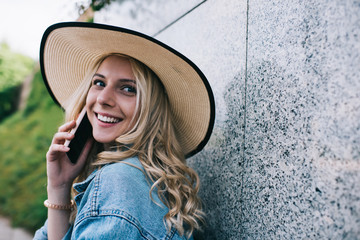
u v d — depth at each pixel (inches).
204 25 62.3
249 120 48.3
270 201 43.0
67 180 57.0
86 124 57.1
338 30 35.0
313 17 38.3
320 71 37.0
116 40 47.3
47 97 300.8
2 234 164.6
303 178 38.3
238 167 49.8
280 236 40.9
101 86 52.3
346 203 33.0
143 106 50.2
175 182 48.9
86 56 56.9
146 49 47.1
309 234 36.9
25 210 188.1
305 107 38.7
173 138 55.4
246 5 50.6
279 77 42.9
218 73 56.7
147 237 40.8
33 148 250.7
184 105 55.0
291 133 40.4
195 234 58.9
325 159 35.7
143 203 42.4
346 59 34.0
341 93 34.3
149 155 49.4
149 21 85.1
